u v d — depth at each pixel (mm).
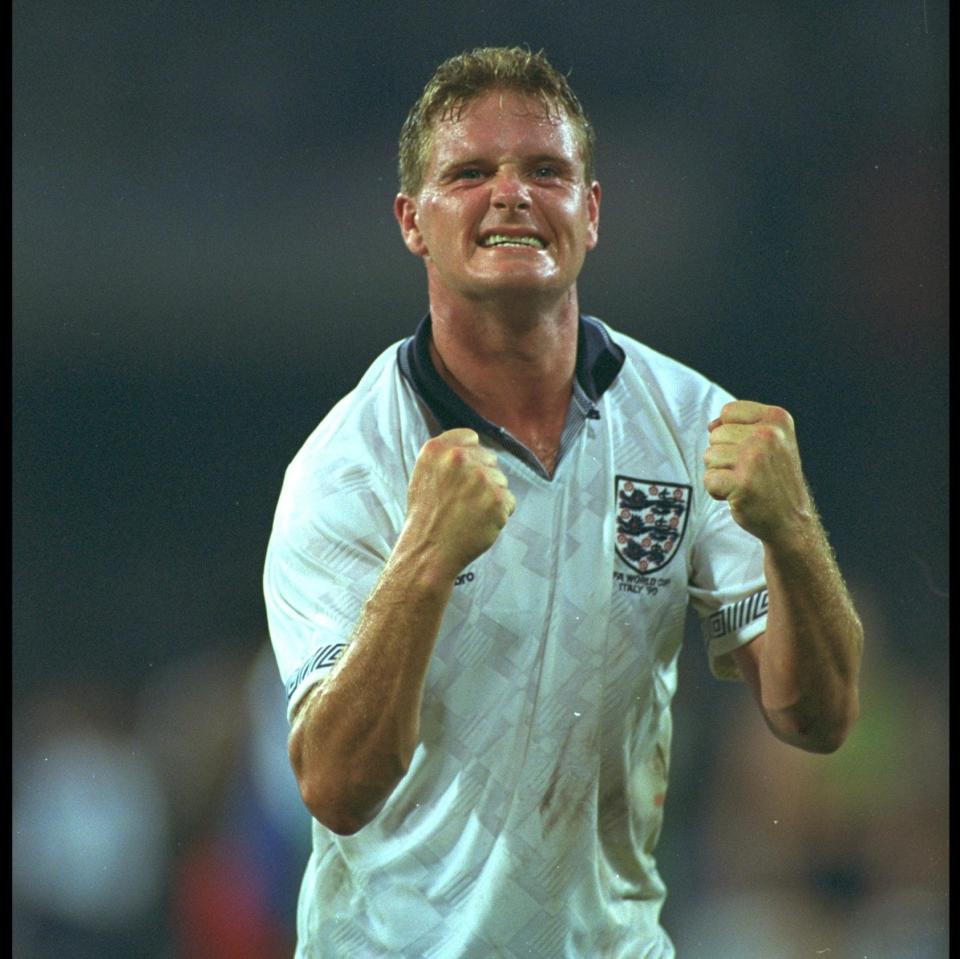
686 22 33406
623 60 33500
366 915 13227
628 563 12977
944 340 33344
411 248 13195
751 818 27438
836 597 12211
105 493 33625
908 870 27203
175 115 33500
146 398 33750
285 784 26531
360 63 33250
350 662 11688
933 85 33312
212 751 29062
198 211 33500
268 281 33438
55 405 33719
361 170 33281
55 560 33438
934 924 26734
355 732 11648
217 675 32312
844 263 33625
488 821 12805
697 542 13289
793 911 26922
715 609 13281
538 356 12781
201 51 33531
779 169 33531
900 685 29906
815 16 33500
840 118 33531
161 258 33656
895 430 33375
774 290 33625
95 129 33438
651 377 13492
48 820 28797
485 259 12367
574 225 12500
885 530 33156
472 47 33094
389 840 13031
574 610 12789
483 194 12406
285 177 33438
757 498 11820
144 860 28328
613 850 13281
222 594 33312
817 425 33594
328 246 33344
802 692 12359
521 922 12906
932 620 31844
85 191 33531
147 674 32938
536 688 12766
